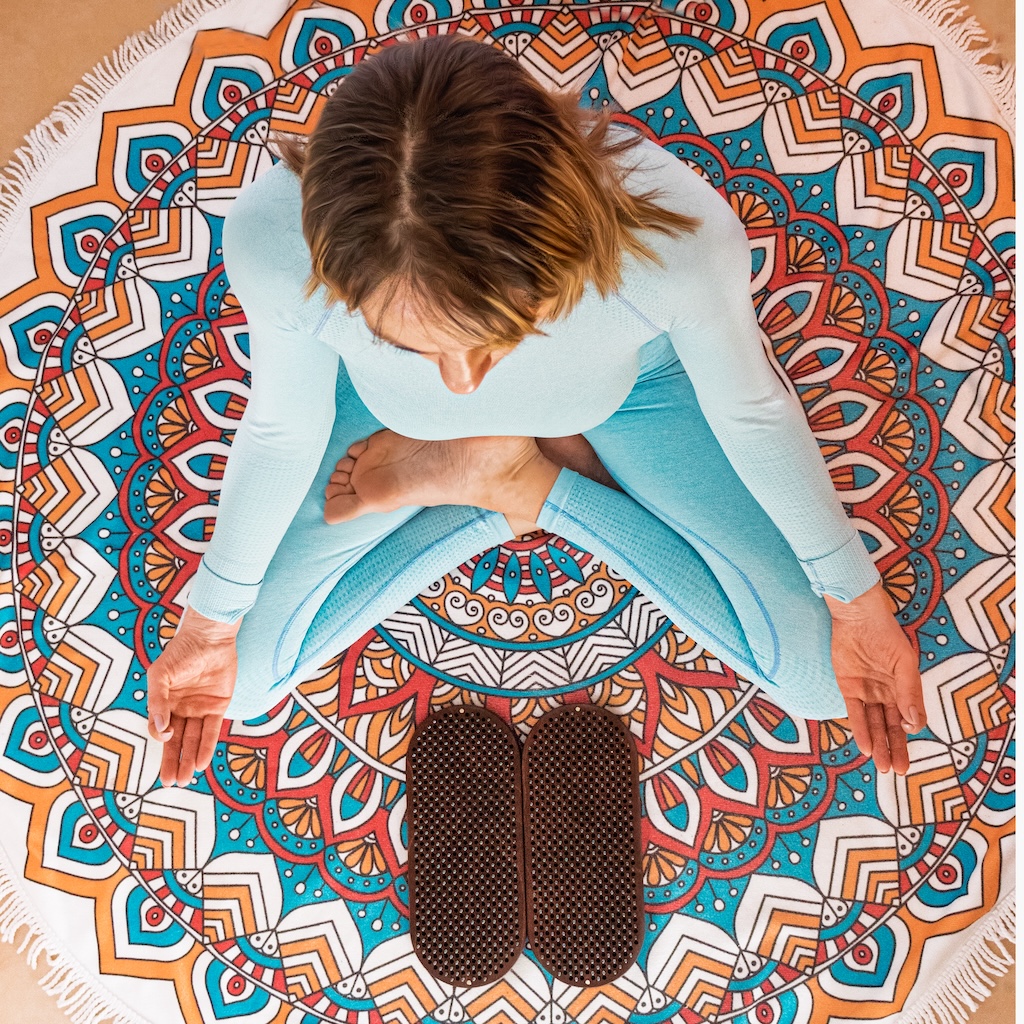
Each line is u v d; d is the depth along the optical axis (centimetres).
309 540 131
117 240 164
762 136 161
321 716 166
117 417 164
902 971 157
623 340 90
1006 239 157
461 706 163
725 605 132
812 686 127
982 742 158
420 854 160
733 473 124
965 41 157
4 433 163
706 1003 161
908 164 159
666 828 163
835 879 160
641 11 162
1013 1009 154
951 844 158
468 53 60
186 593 164
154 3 164
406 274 62
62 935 162
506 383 94
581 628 165
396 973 163
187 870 163
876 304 160
